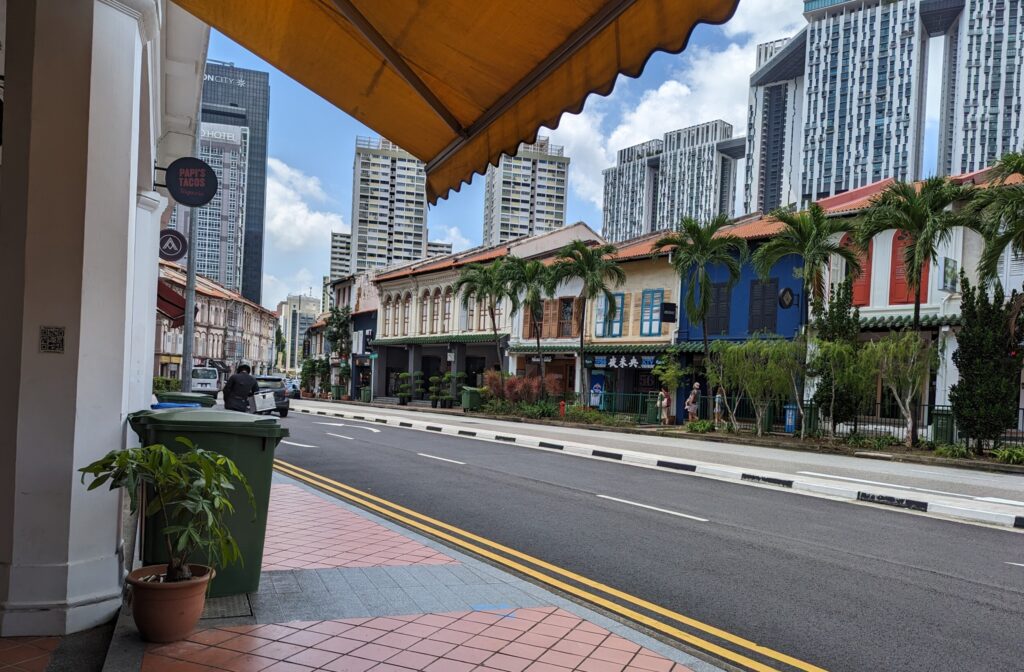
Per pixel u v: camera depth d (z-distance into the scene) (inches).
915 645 175.5
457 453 601.6
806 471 542.9
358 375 2062.0
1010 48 5497.1
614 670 143.0
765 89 7519.7
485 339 1473.9
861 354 706.8
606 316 1117.1
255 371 3823.8
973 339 649.6
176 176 344.8
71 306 153.6
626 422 1028.5
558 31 136.6
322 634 155.6
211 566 170.6
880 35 6072.8
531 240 1565.0
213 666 134.7
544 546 270.7
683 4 109.7
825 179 6397.6
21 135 152.6
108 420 160.2
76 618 152.6
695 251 886.4
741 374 814.5
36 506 150.6
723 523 330.6
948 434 692.7
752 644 172.9
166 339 2437.3
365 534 261.4
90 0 156.8
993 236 631.2
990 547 302.2
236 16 174.4
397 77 174.2
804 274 780.6
